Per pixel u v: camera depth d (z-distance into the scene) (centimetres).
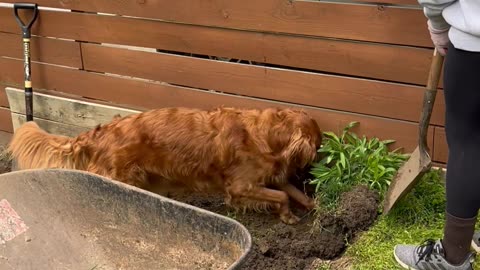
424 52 327
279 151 341
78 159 347
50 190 300
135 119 348
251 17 356
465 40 246
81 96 419
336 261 309
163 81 391
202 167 344
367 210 323
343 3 335
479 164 259
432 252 284
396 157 340
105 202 293
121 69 401
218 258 272
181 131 342
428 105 301
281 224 341
